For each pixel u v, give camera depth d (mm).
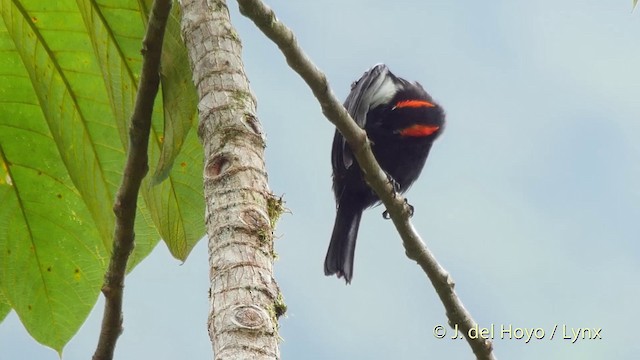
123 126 7000
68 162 7719
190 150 7410
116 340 6883
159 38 5766
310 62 6629
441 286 7977
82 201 8305
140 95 5969
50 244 8344
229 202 5168
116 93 6992
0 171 8234
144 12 6816
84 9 6961
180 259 7641
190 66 6008
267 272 4938
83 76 7633
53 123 7691
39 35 7590
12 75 8102
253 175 5312
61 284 8391
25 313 8383
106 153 7684
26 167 8234
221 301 4777
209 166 5363
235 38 5965
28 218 8312
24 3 7523
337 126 7383
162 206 7555
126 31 6922
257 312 4711
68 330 8430
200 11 6016
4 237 8320
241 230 5039
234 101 5621
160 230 7602
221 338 4637
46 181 8266
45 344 8430
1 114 8156
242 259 4922
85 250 8367
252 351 4570
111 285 6648
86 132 7680
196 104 6164
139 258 8383
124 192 6270
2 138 8188
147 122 6055
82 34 7605
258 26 6188
